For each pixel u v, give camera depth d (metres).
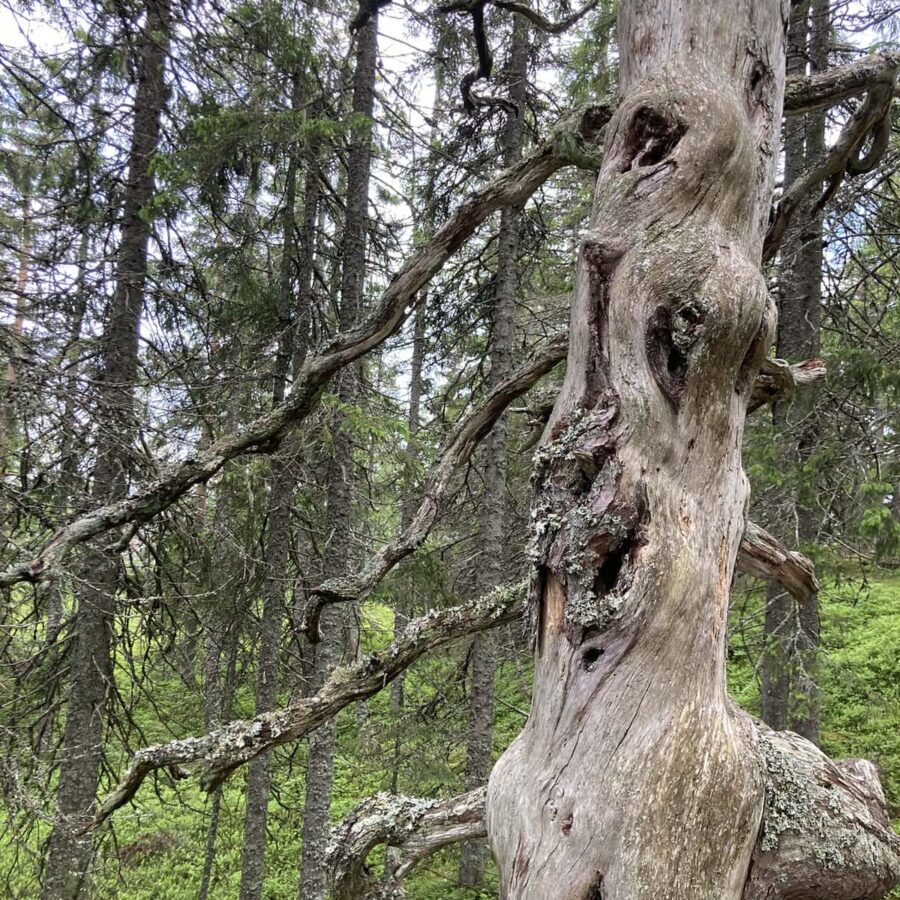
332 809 9.91
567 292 8.74
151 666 6.91
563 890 1.03
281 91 6.04
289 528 7.50
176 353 6.65
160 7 5.34
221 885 8.78
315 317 7.40
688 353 1.19
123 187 6.84
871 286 7.11
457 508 8.30
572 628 1.17
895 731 8.41
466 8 2.31
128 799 1.54
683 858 1.02
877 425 5.21
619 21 1.52
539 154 1.76
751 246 1.31
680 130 1.30
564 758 1.12
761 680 6.98
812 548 5.20
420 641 1.68
